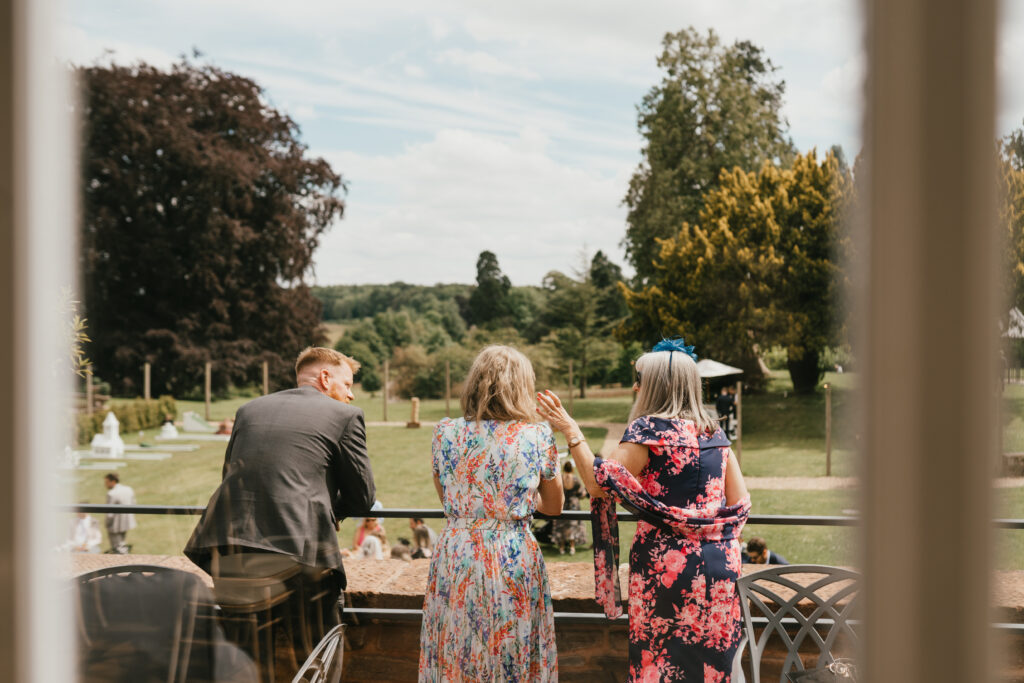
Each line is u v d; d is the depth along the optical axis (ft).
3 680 1.97
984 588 1.57
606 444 68.03
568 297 106.83
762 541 23.12
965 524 1.57
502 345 7.49
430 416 102.01
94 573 6.56
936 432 1.57
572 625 8.80
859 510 1.63
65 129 2.02
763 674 8.47
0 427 1.97
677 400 7.50
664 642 7.22
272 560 7.70
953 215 1.56
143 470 40.29
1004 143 1.54
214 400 99.50
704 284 98.73
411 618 8.77
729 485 7.58
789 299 94.22
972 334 1.56
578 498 23.53
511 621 6.91
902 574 1.59
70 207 2.04
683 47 108.88
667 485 7.31
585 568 9.71
